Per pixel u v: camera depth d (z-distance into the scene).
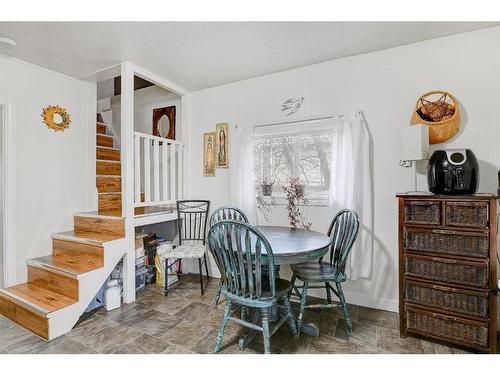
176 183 3.66
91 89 3.37
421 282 1.95
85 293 2.30
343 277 2.10
